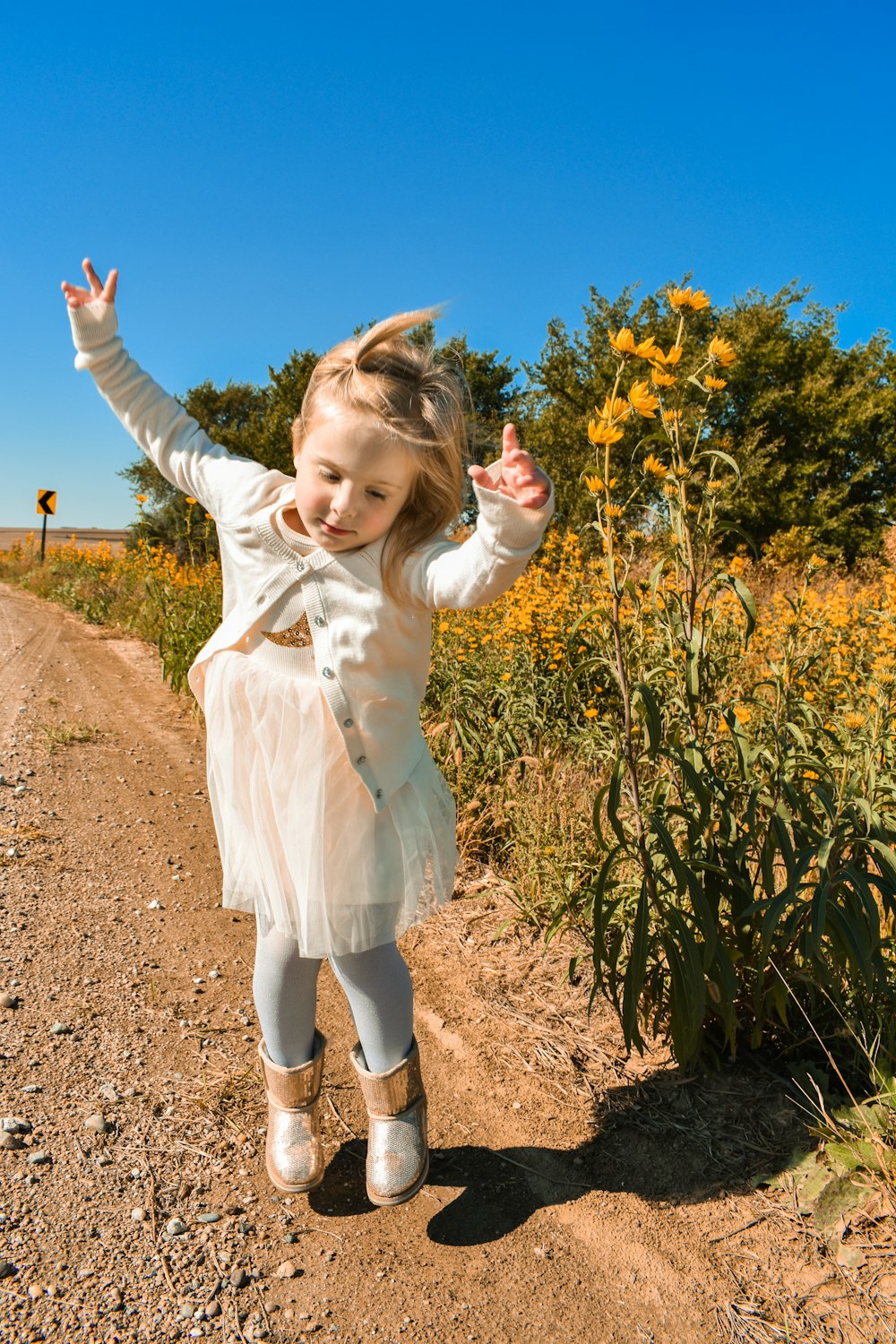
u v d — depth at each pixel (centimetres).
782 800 235
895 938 233
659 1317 163
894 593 512
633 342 195
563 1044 244
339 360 152
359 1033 181
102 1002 256
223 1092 218
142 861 364
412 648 164
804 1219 184
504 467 135
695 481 237
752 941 226
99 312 175
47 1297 158
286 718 163
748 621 213
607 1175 199
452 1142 209
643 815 218
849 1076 221
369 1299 164
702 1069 227
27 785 447
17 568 2486
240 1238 176
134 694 715
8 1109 206
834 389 1700
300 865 162
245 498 169
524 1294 167
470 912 319
